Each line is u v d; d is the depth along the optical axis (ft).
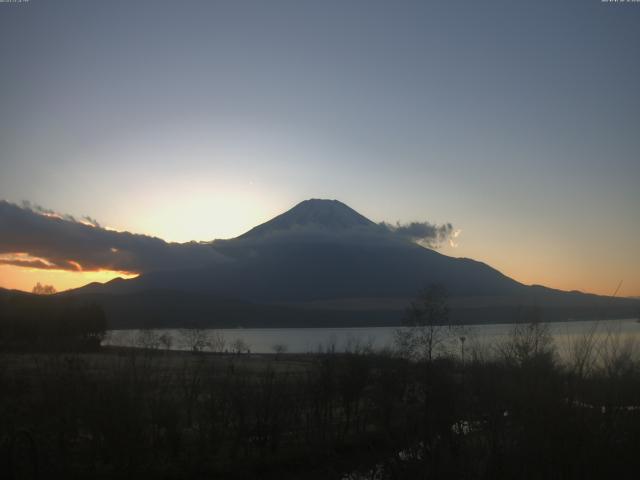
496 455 54.80
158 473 104.12
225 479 109.09
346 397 144.25
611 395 50.03
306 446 126.00
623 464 48.42
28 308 339.57
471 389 66.90
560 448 49.98
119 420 99.91
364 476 91.15
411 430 75.92
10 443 86.43
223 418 127.44
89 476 96.78
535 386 53.31
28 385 120.37
